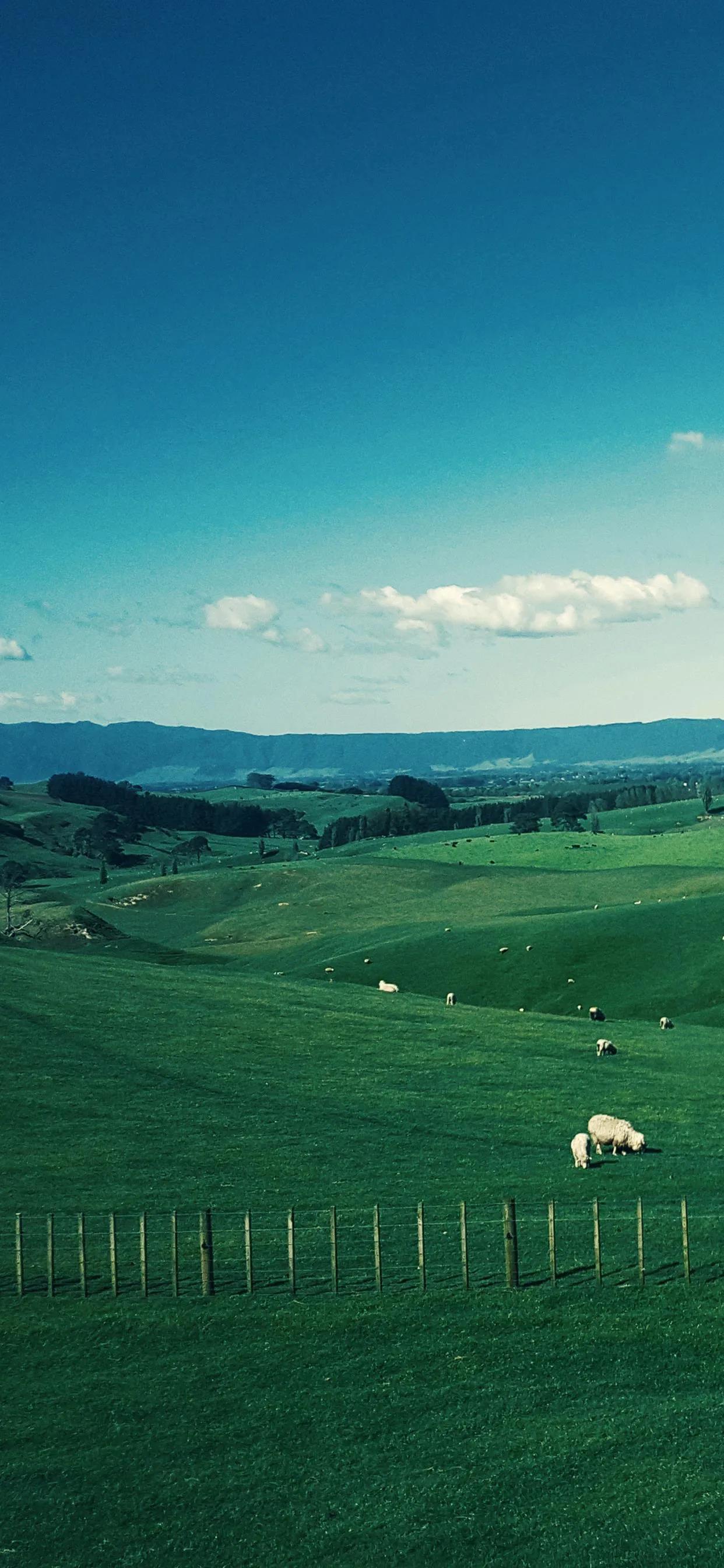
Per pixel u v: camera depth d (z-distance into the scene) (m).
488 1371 27.28
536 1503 21.36
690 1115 54.06
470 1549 20.14
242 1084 59.22
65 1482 23.23
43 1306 32.69
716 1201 39.78
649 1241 35.75
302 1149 47.88
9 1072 59.47
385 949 122.81
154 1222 39.19
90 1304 32.66
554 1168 44.81
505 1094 58.22
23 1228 38.81
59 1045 65.38
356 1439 24.39
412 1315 30.89
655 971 100.75
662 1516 20.58
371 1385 26.91
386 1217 39.06
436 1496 21.89
